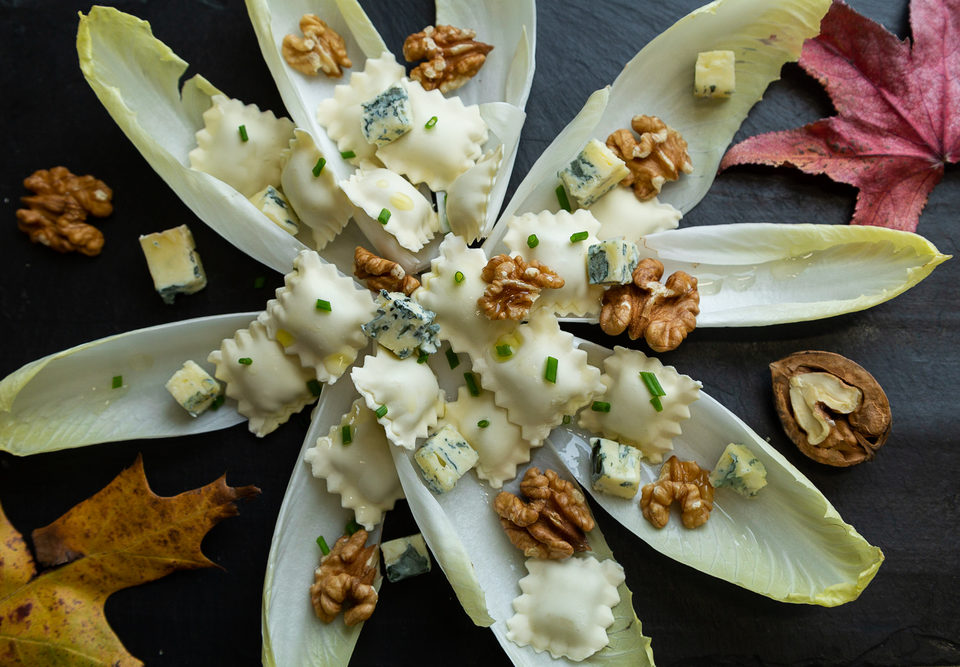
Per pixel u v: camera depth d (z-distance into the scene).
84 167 0.31
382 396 0.28
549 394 0.29
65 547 0.29
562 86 0.33
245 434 0.31
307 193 0.29
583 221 0.30
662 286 0.30
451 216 0.30
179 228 0.30
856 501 0.31
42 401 0.29
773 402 0.31
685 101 0.32
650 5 0.33
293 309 0.29
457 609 0.30
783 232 0.30
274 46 0.29
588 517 0.29
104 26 0.29
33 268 0.31
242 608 0.30
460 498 0.30
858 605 0.31
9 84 0.32
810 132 0.31
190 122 0.31
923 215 0.32
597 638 0.29
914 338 0.32
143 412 0.30
